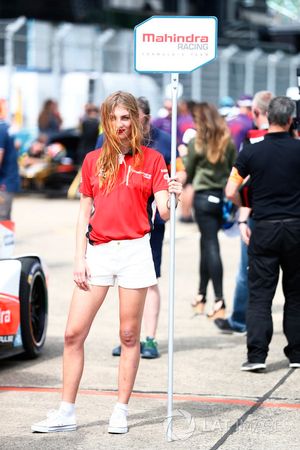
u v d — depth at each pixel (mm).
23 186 46594
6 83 49688
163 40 12414
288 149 15141
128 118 11875
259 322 15367
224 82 62531
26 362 16125
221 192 19312
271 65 65562
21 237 32875
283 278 15617
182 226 36406
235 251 30047
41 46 53156
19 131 48719
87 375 15211
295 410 13359
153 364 15969
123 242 11992
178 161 19594
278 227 15125
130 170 11977
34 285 16375
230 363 16094
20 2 69062
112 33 56906
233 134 29047
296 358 15703
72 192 46000
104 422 12695
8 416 12984
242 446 11703
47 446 11633
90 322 12156
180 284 24234
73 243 31719
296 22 80125
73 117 52031
